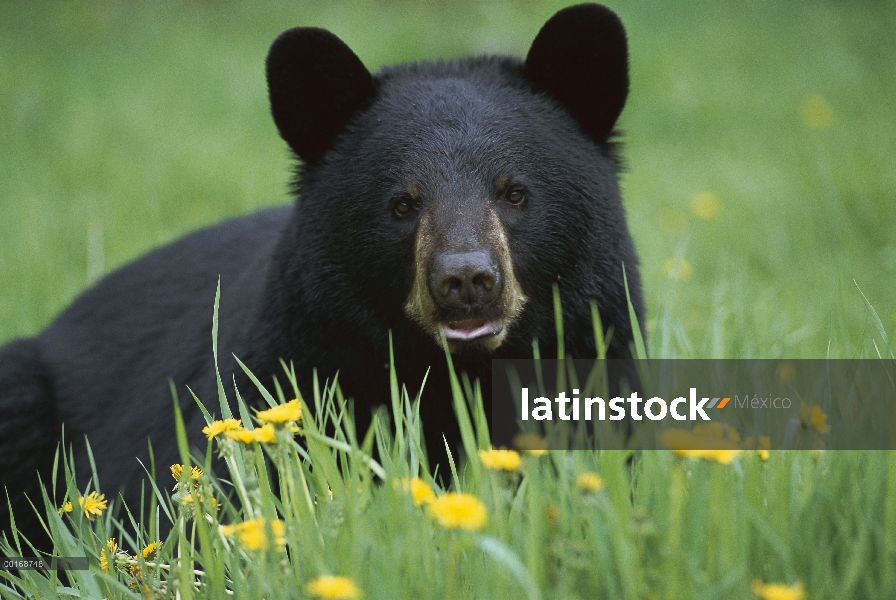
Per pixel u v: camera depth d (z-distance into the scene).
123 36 27.42
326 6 30.48
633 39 27.09
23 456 8.39
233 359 7.20
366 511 4.79
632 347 7.24
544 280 6.88
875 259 13.31
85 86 22.92
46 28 27.41
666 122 21.62
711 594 4.02
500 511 4.54
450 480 7.11
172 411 7.71
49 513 5.50
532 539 4.23
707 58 25.75
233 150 19.11
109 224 14.91
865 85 22.94
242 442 4.94
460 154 6.75
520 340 6.91
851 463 5.11
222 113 21.81
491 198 6.68
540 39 7.18
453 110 6.96
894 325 6.54
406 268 6.73
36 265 13.24
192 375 7.77
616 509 4.40
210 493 5.02
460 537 4.30
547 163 6.91
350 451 4.88
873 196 14.77
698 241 14.29
